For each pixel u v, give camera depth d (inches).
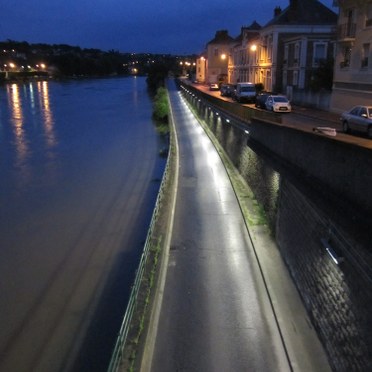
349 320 303.6
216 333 384.2
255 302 429.1
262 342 372.8
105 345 442.0
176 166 921.5
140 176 1030.4
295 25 1946.4
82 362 421.4
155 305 407.8
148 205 823.1
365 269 279.4
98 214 783.7
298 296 425.7
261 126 661.9
